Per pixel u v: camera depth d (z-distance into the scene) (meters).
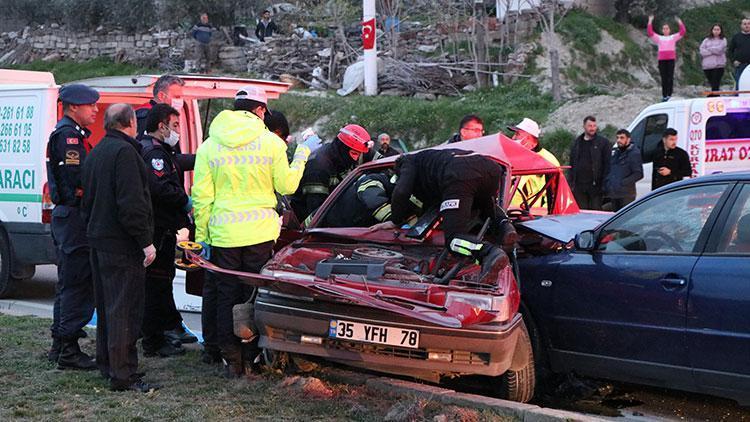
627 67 23.59
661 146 12.15
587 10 25.48
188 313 8.87
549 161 8.30
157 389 5.86
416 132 19.38
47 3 30.47
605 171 12.64
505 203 6.25
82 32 28.91
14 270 9.52
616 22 25.52
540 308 6.17
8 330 7.51
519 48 22.36
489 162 5.86
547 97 20.19
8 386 5.86
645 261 5.70
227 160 6.10
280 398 5.64
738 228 5.39
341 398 5.65
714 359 5.32
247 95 6.21
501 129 18.25
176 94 7.56
